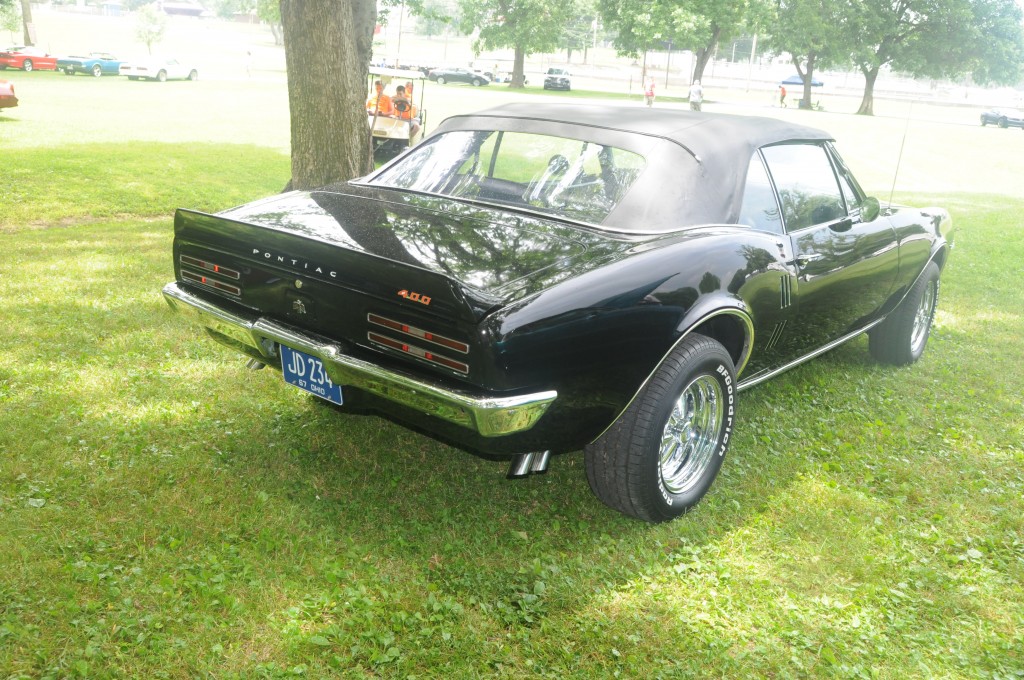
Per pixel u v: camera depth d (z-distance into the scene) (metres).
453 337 2.70
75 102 26.47
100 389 4.28
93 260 7.11
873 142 30.27
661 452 3.32
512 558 3.08
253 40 119.50
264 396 4.36
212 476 3.48
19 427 3.77
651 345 3.04
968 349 6.36
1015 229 12.94
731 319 3.54
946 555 3.36
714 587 3.02
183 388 4.39
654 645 2.67
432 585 2.82
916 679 2.61
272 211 3.54
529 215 3.46
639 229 3.35
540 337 2.73
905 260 5.09
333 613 2.67
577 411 2.95
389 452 3.85
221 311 3.36
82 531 2.98
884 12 56.31
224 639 2.50
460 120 4.12
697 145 3.71
